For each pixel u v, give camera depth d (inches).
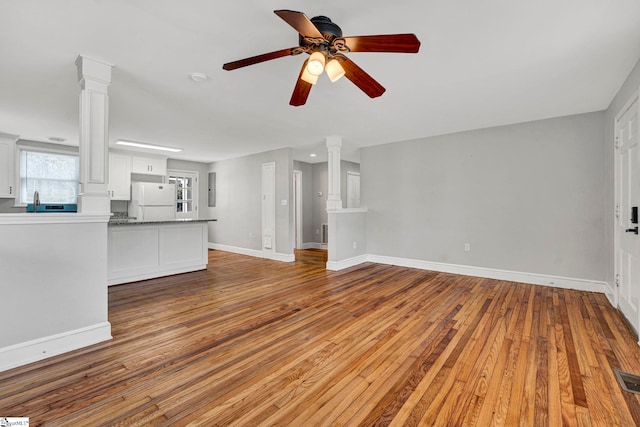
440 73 104.0
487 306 125.7
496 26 77.4
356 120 160.1
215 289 152.8
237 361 81.5
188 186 296.8
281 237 235.8
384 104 135.0
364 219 226.2
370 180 225.9
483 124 167.6
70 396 65.8
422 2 68.3
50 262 83.4
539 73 104.2
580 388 69.2
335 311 120.2
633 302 101.7
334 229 197.9
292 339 95.0
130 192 249.4
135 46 86.7
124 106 137.0
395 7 70.1
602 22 75.3
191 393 67.4
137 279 169.0
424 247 199.8
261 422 58.7
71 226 87.0
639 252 92.3
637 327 94.9
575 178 149.9
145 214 245.4
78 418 59.1
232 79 108.8
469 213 181.8
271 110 143.0
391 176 214.5
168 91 119.5
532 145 161.0
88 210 91.7
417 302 131.3
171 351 86.9
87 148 91.9
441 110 143.3
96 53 90.4
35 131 182.9
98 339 91.7
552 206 155.9
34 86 114.8
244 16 73.2
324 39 64.8
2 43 84.5
